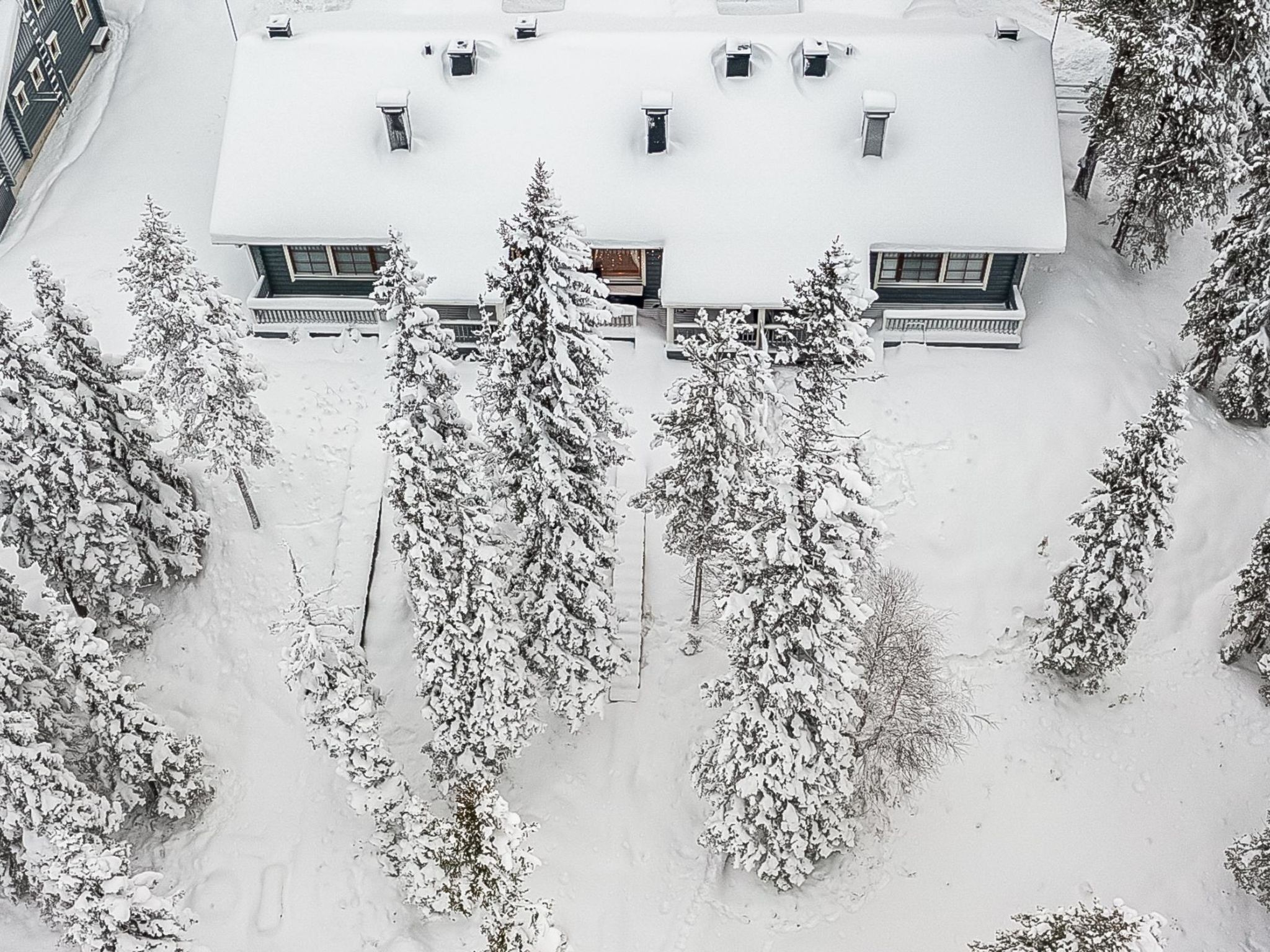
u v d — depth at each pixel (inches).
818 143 1429.6
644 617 1280.8
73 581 1203.2
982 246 1387.8
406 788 1056.8
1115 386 1421.0
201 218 1632.6
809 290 1037.8
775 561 904.9
